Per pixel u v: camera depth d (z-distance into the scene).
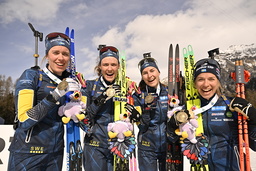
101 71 2.71
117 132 2.32
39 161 1.84
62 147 2.06
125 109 2.55
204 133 2.09
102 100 2.27
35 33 4.48
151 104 2.55
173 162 2.37
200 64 2.11
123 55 3.03
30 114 1.67
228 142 1.96
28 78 1.84
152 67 2.85
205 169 1.99
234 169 1.90
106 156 2.51
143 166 2.76
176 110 2.27
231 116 1.97
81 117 2.03
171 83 2.89
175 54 3.29
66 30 2.94
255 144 1.88
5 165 4.15
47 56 2.07
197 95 2.23
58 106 2.03
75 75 2.53
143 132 2.82
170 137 2.17
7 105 28.34
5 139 4.22
